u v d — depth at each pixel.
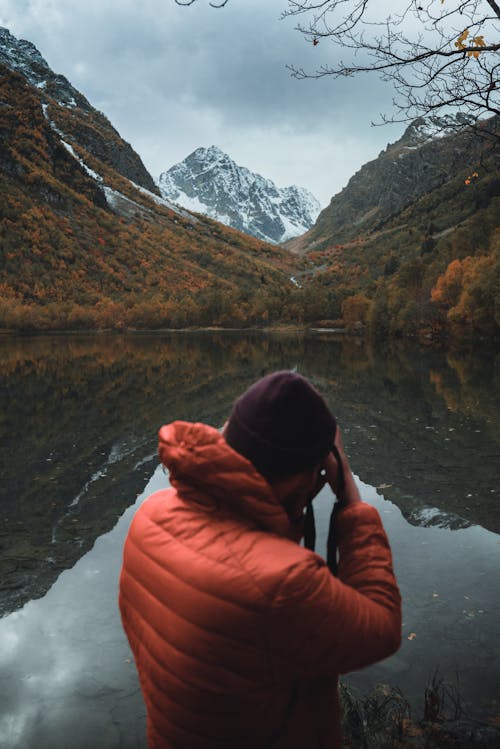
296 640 0.79
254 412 0.90
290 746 0.88
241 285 157.25
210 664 0.81
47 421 12.21
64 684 2.95
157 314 108.25
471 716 2.48
